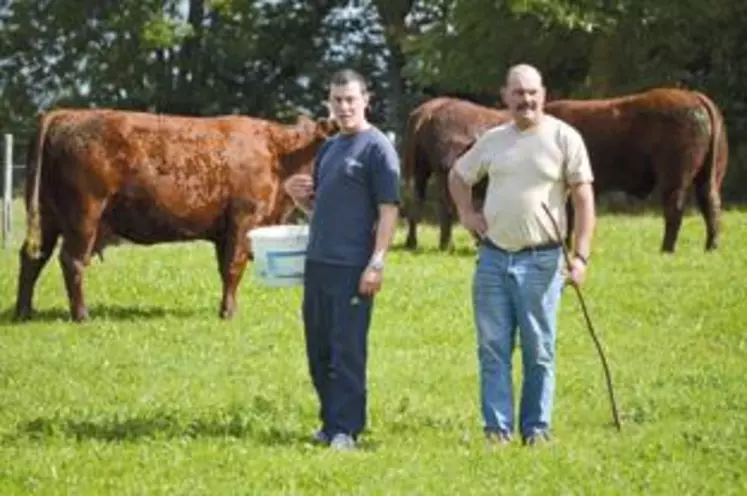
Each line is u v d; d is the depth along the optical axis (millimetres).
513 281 11570
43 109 61219
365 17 62375
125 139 18547
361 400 11773
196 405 13477
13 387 14617
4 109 61156
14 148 59156
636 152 26828
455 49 44062
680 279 21375
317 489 10359
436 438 12023
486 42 43625
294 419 12742
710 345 16953
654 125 26594
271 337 17422
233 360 15977
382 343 16984
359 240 11633
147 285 20844
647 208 38500
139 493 10289
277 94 62406
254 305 19594
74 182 18406
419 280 21266
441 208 26547
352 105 11664
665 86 44594
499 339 11688
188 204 18734
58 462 11125
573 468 10867
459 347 16812
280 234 12555
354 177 11609
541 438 11734
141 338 17312
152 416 12898
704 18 42125
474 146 11797
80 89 60844
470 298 19891
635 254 24844
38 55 60969
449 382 14766
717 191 26453
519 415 12047
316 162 11914
